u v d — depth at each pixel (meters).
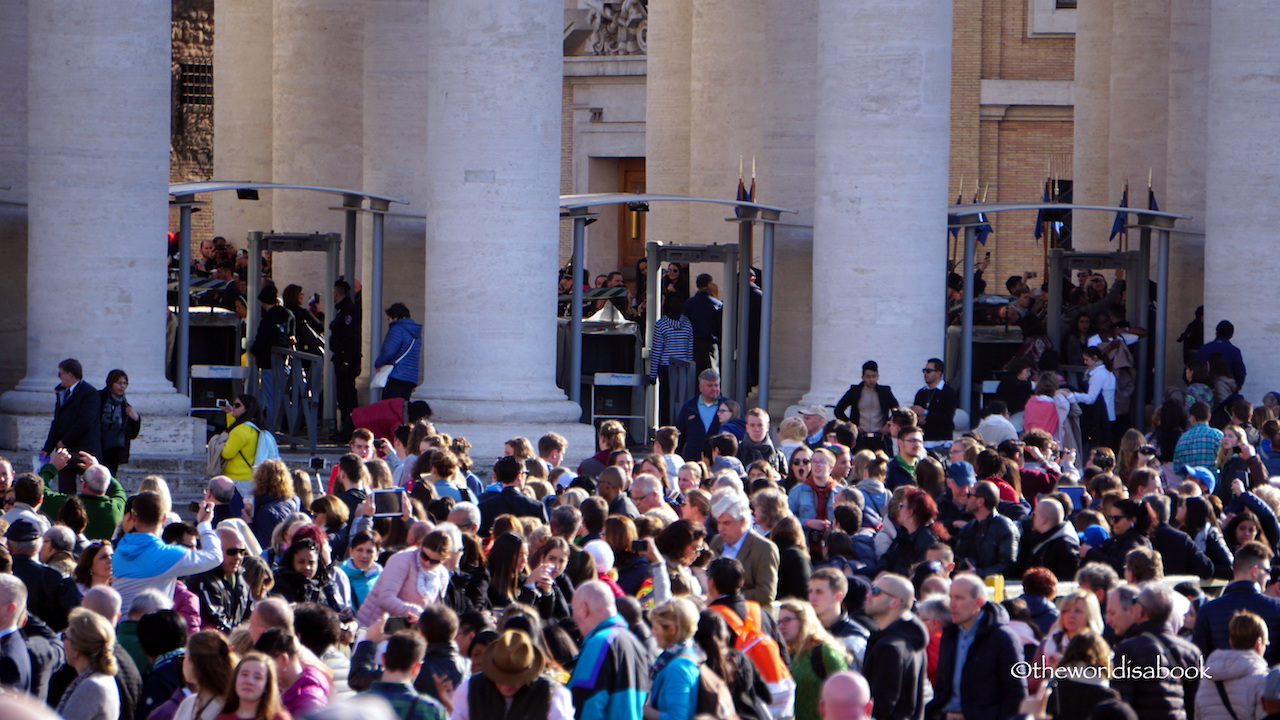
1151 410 68.56
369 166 67.88
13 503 34.84
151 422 53.03
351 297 62.00
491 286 54.06
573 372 59.16
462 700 21.95
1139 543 35.19
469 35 53.84
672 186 82.56
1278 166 61.59
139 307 53.12
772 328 67.75
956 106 112.38
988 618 26.20
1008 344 67.75
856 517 34.84
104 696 22.50
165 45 53.59
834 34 56.66
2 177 59.69
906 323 56.28
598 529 32.28
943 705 26.59
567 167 114.56
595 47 113.38
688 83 82.12
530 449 40.03
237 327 63.75
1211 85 62.78
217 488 36.84
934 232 56.78
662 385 63.41
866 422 52.88
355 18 74.69
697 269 77.69
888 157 56.06
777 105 67.62
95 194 52.38
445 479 38.38
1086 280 83.38
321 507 33.59
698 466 39.28
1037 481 41.66
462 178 54.06
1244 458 45.06
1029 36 111.69
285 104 74.75
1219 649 28.25
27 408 52.72
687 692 22.56
